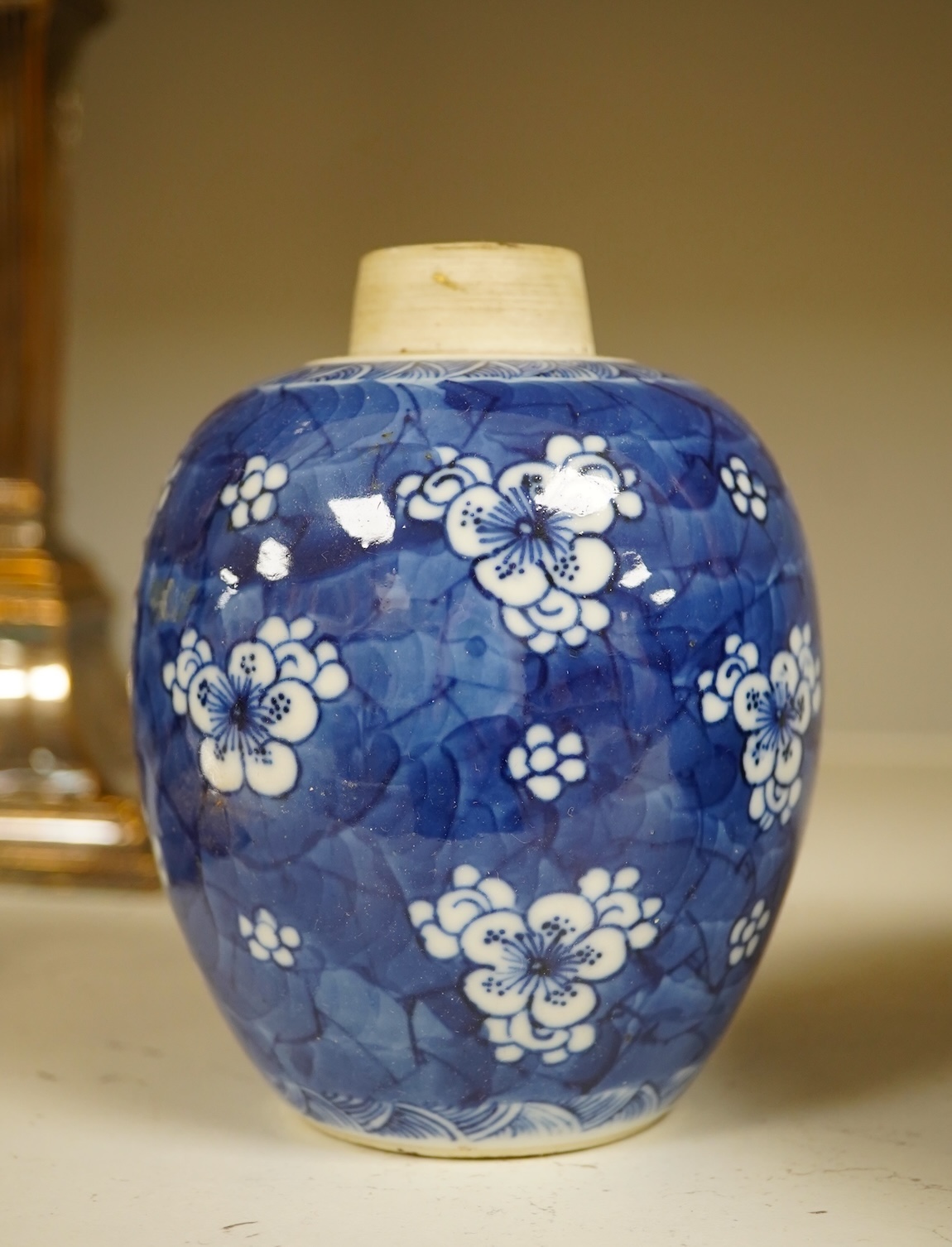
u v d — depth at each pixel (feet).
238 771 2.71
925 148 6.65
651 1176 2.85
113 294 7.04
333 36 6.79
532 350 2.93
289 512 2.67
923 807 5.82
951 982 3.92
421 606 2.57
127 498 7.16
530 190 6.81
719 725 2.69
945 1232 2.64
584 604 2.59
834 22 6.61
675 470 2.70
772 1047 3.49
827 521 6.93
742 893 2.82
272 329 7.00
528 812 2.60
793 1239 2.62
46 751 5.25
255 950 2.81
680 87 6.70
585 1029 2.76
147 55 6.86
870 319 6.78
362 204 6.89
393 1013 2.74
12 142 5.23
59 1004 3.89
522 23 6.72
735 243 6.78
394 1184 2.84
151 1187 2.85
